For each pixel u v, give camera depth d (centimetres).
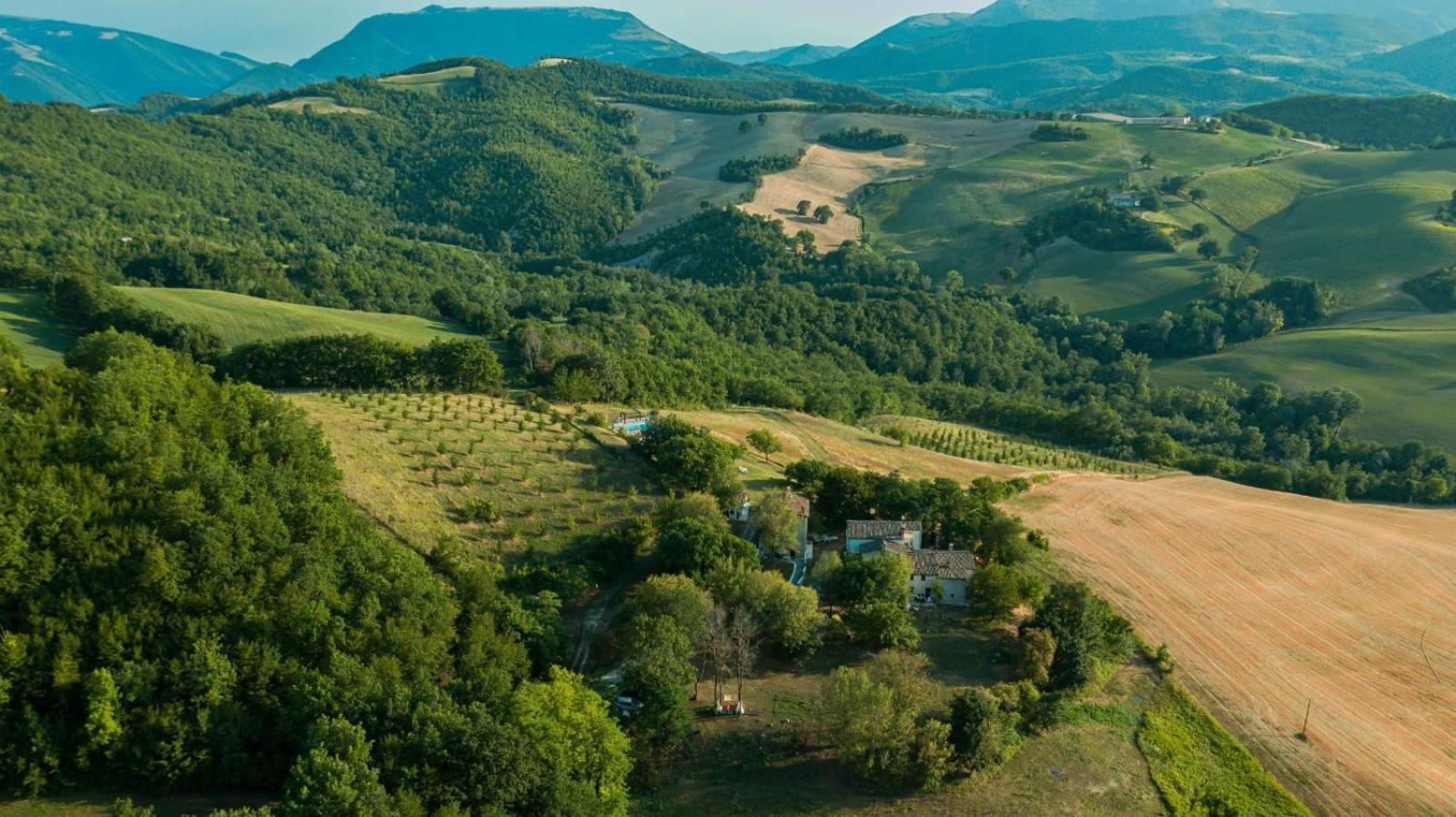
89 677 4747
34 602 4994
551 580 7475
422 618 5938
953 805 5747
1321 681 7688
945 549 9412
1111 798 5991
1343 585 9650
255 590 5594
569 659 6750
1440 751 6800
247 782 4878
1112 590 9194
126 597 5250
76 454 6088
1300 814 6056
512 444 10231
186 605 5356
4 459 5794
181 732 4738
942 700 6619
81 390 6962
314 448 7975
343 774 4350
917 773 5856
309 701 4959
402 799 4447
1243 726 6994
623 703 6075
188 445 6775
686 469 9788
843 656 7294
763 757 6016
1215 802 6047
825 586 7994
